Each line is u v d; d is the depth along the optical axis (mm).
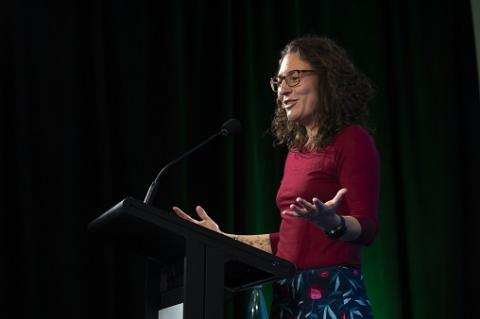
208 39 8992
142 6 8828
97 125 8430
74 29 8617
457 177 9242
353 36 9422
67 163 8344
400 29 9484
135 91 8617
